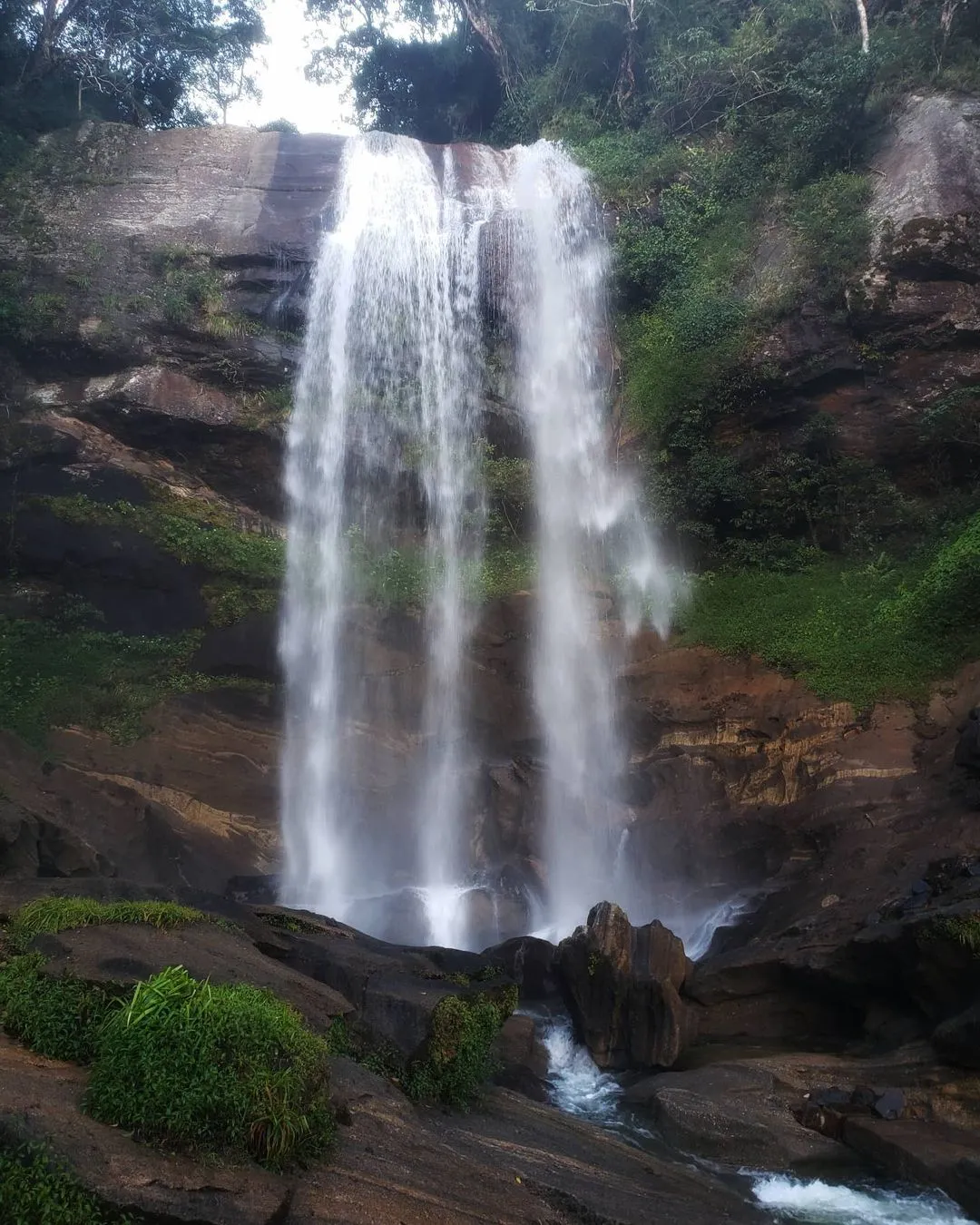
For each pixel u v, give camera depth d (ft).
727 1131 26.40
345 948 28.04
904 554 58.03
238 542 61.46
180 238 69.87
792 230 66.08
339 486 66.44
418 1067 22.75
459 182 77.82
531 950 36.14
